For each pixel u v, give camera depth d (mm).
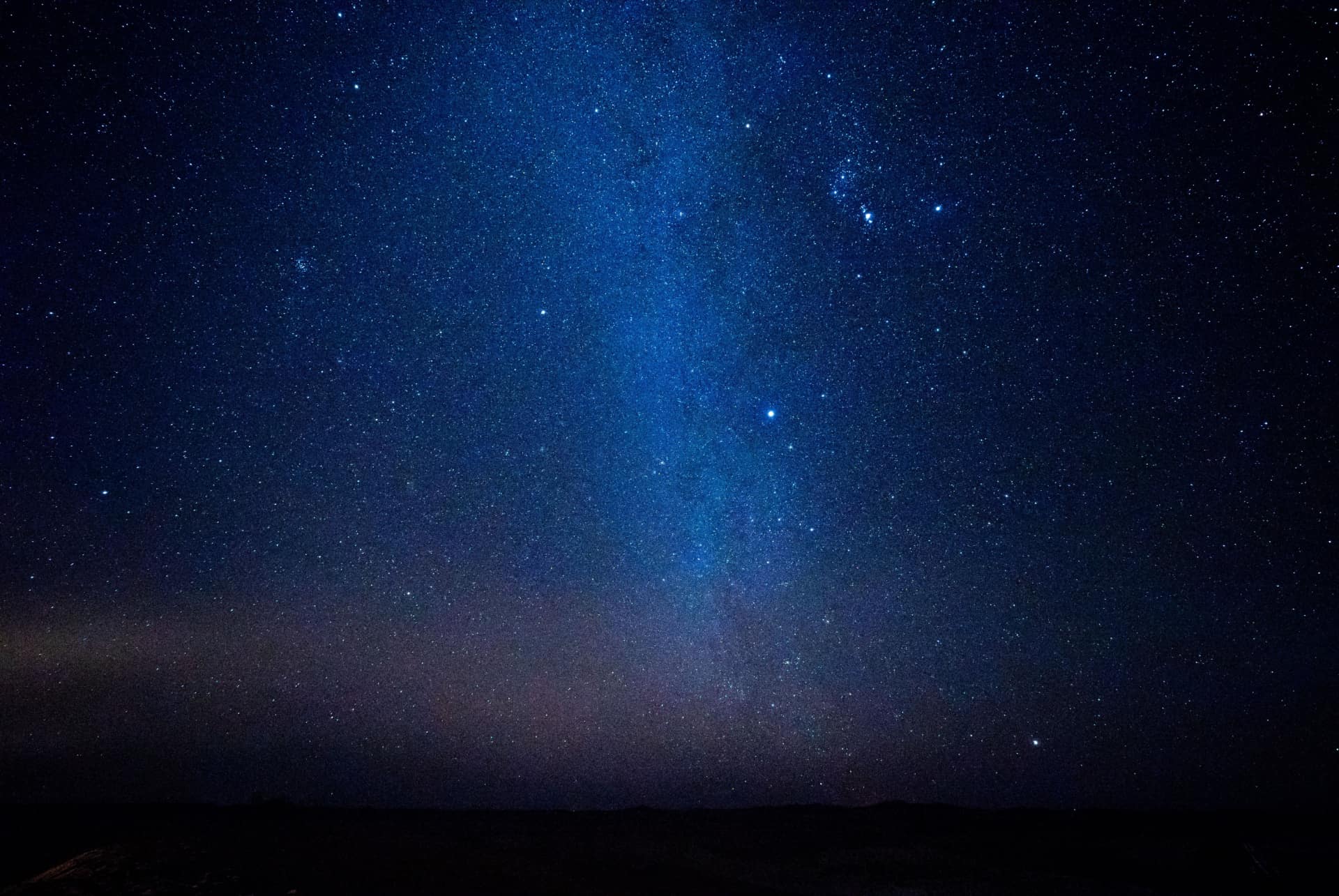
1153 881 2297
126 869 2246
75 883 2184
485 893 2088
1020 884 2223
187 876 2182
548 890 2113
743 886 2191
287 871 2223
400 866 2285
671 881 2219
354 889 2092
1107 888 2211
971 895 2152
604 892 2111
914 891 2170
